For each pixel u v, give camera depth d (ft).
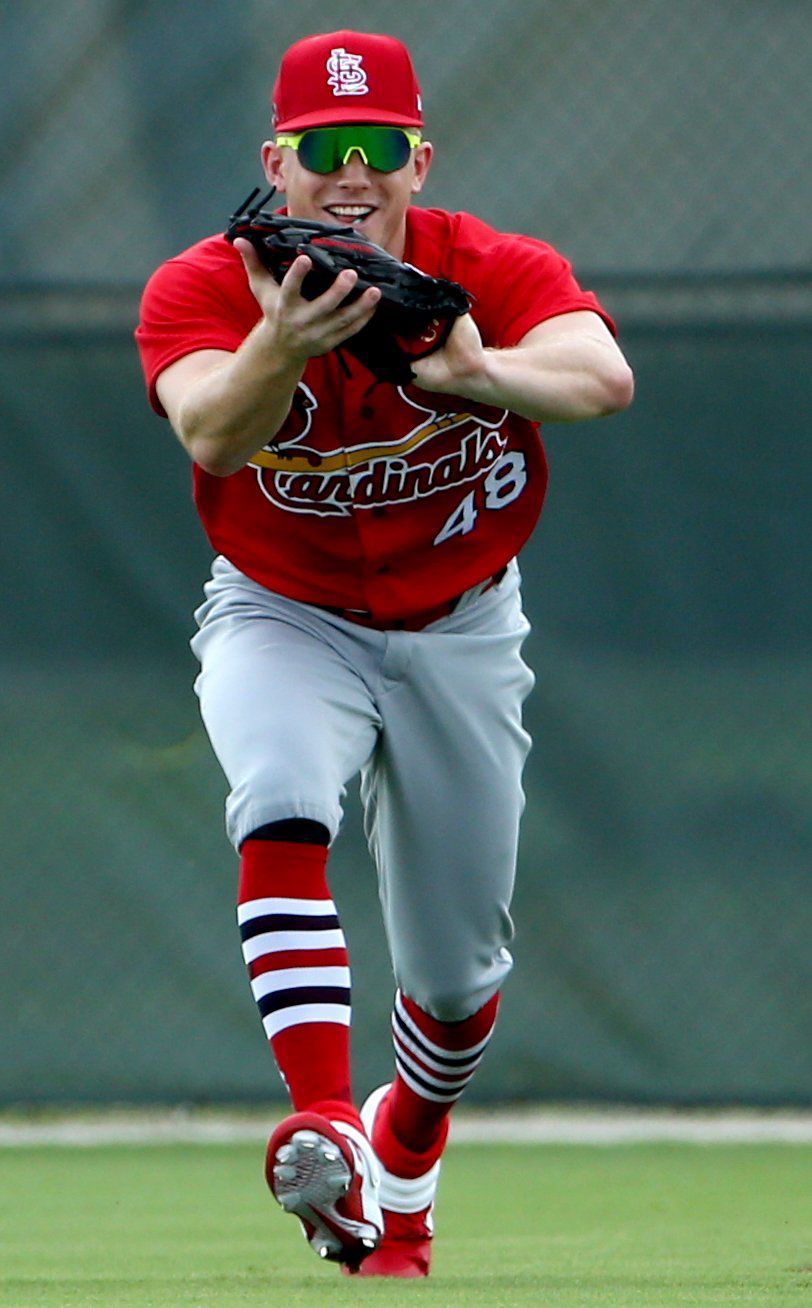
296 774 33.42
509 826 37.91
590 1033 63.46
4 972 63.98
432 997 38.70
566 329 34.24
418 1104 39.73
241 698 34.60
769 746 63.46
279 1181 30.71
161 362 34.06
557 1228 49.03
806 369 63.98
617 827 63.57
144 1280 38.40
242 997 63.82
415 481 35.50
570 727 63.67
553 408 32.58
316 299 29.71
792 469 63.87
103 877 63.98
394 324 31.01
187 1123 70.95
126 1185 58.03
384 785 37.83
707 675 63.57
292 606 36.55
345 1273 39.32
